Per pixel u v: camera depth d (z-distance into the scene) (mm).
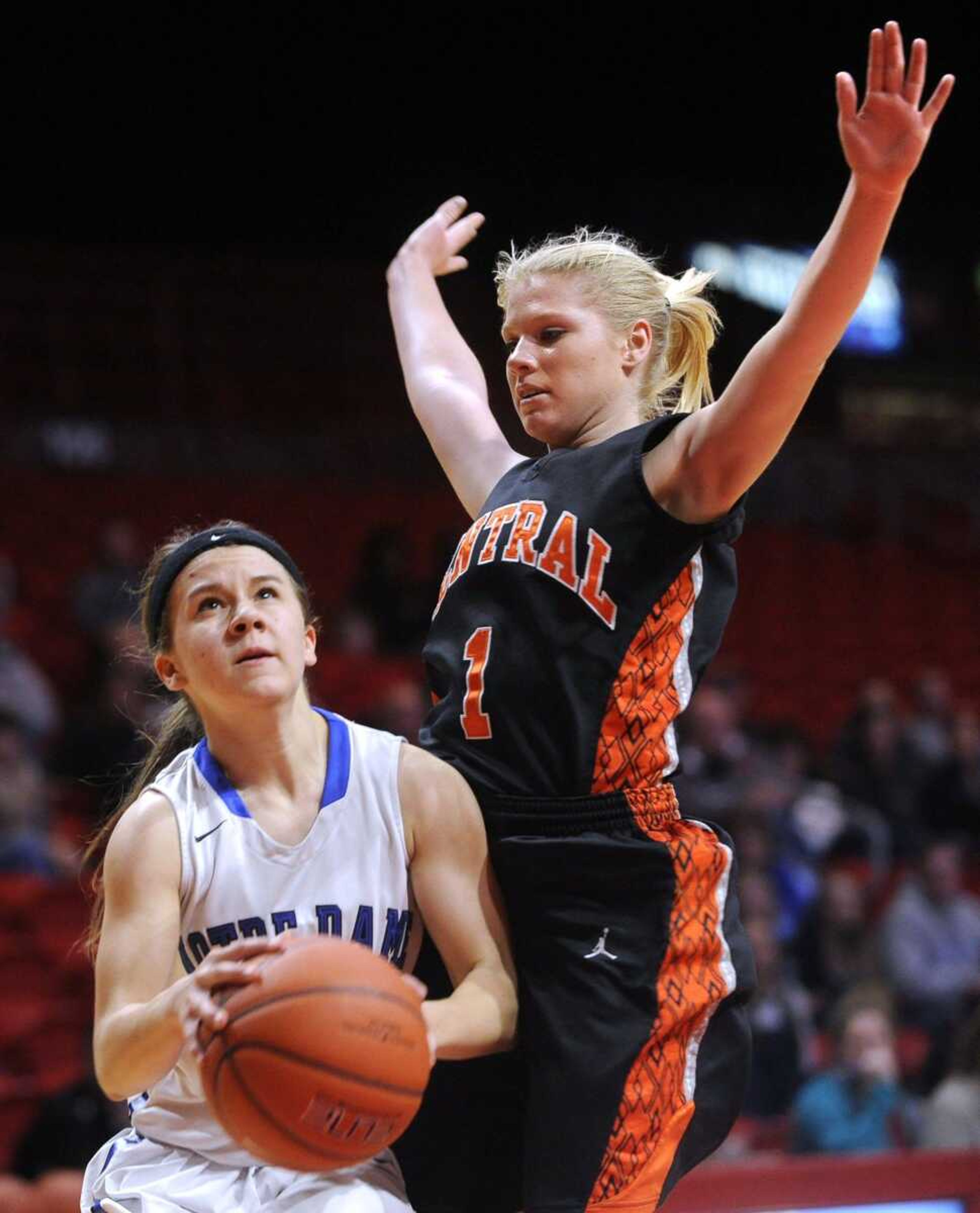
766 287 32750
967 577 29531
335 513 25594
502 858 4559
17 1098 11477
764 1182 8305
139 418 27922
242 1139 3855
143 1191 4551
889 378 34438
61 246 30234
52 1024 12297
